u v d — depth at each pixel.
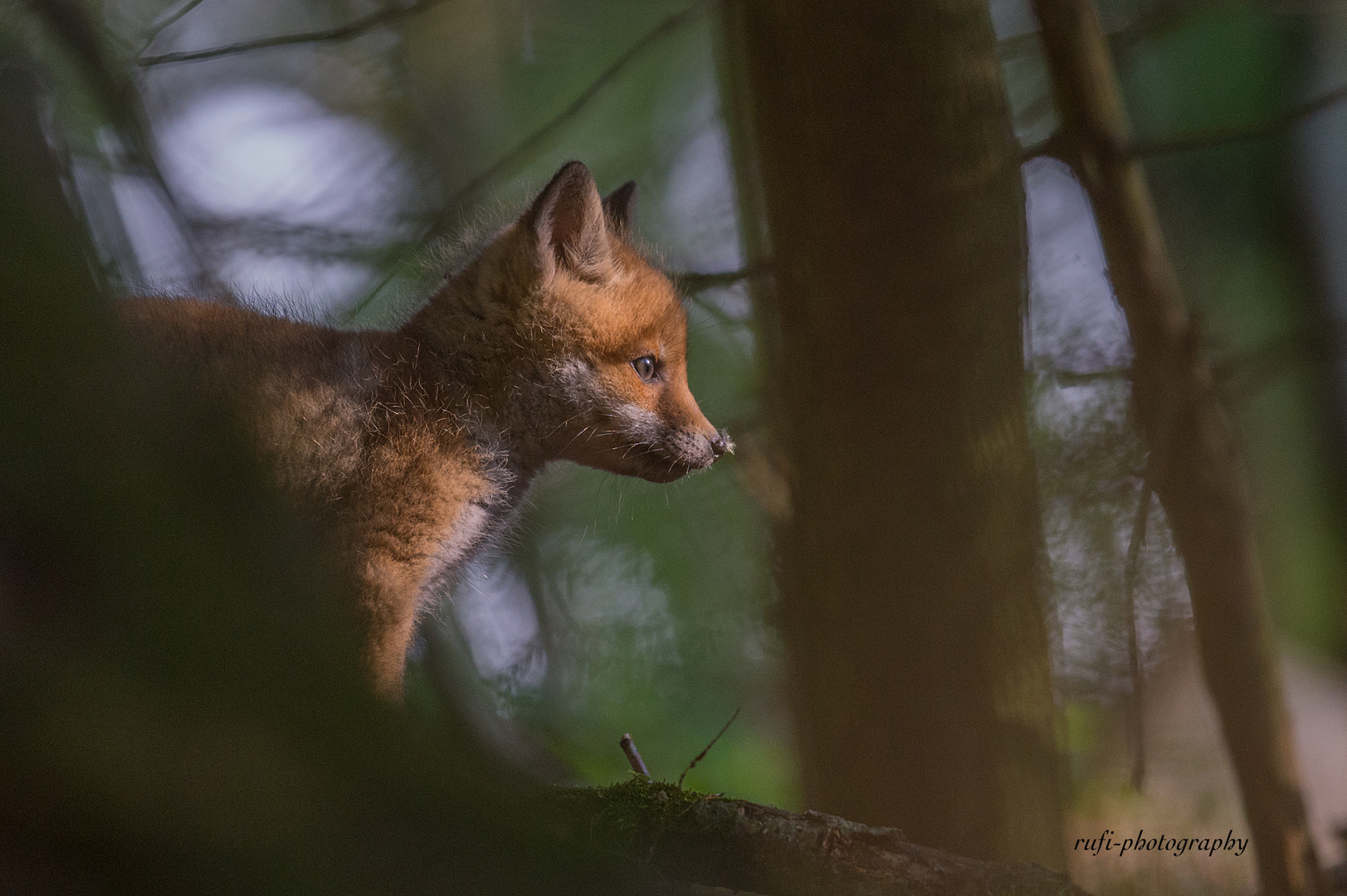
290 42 8.57
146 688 5.60
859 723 8.57
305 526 8.57
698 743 8.84
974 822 8.56
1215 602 8.59
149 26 8.64
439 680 8.65
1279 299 9.05
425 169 8.97
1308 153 9.05
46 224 5.46
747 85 8.57
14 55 8.45
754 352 8.70
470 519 8.63
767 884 8.46
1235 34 8.98
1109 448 8.65
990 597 8.55
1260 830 8.59
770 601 8.73
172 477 5.78
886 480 8.55
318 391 8.59
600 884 6.53
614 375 8.68
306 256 8.76
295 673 5.95
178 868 5.66
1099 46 8.55
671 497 8.82
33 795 5.58
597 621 8.83
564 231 8.67
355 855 5.91
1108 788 8.76
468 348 8.66
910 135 8.54
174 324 8.58
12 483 5.29
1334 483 9.11
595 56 8.93
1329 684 9.03
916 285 8.54
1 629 5.57
